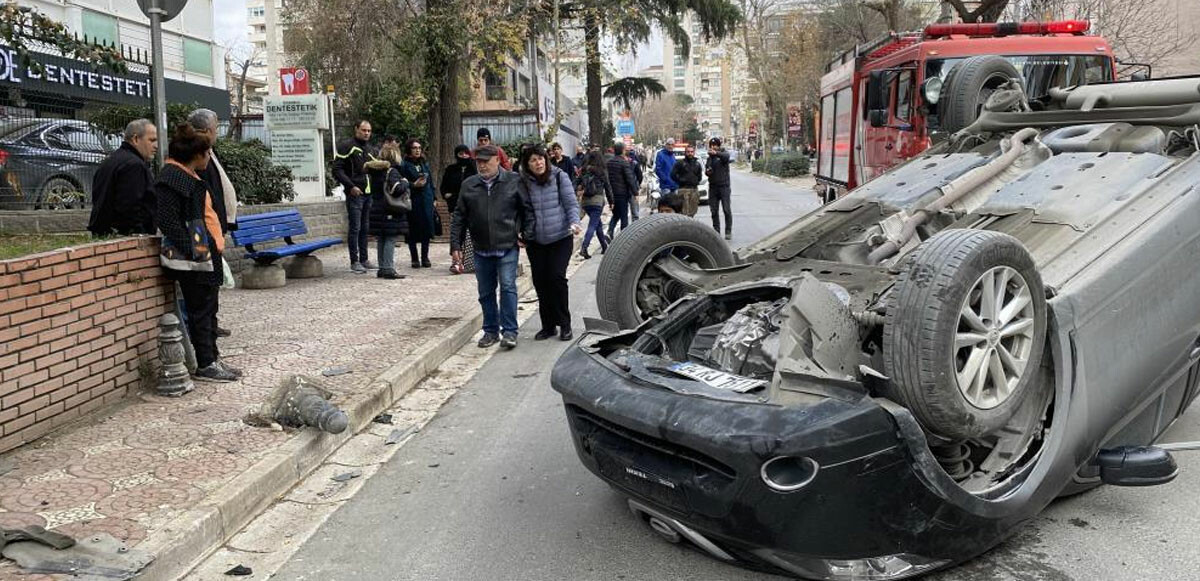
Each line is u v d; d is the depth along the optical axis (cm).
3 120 1155
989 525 364
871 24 3616
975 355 358
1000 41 1137
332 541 437
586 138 5406
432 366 762
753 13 5034
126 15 2752
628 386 388
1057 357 387
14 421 514
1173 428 544
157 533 405
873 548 341
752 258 521
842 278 439
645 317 529
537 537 433
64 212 973
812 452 322
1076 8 1927
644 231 525
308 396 552
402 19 1839
